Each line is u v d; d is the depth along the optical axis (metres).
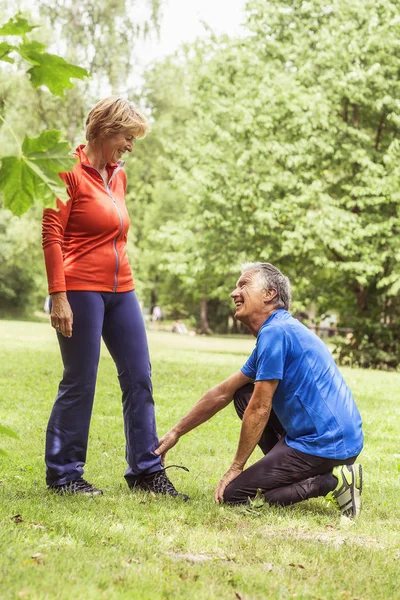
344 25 21.53
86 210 4.63
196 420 4.91
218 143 23.31
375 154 21.55
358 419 4.73
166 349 20.47
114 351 4.88
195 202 23.03
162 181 46.00
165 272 50.47
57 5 26.48
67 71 2.01
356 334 21.91
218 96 23.81
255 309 4.79
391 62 21.30
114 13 26.92
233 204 22.09
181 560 3.37
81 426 4.71
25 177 1.87
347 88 21.03
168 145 24.78
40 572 2.96
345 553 3.65
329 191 22.58
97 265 4.67
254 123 21.62
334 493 4.56
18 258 46.12
